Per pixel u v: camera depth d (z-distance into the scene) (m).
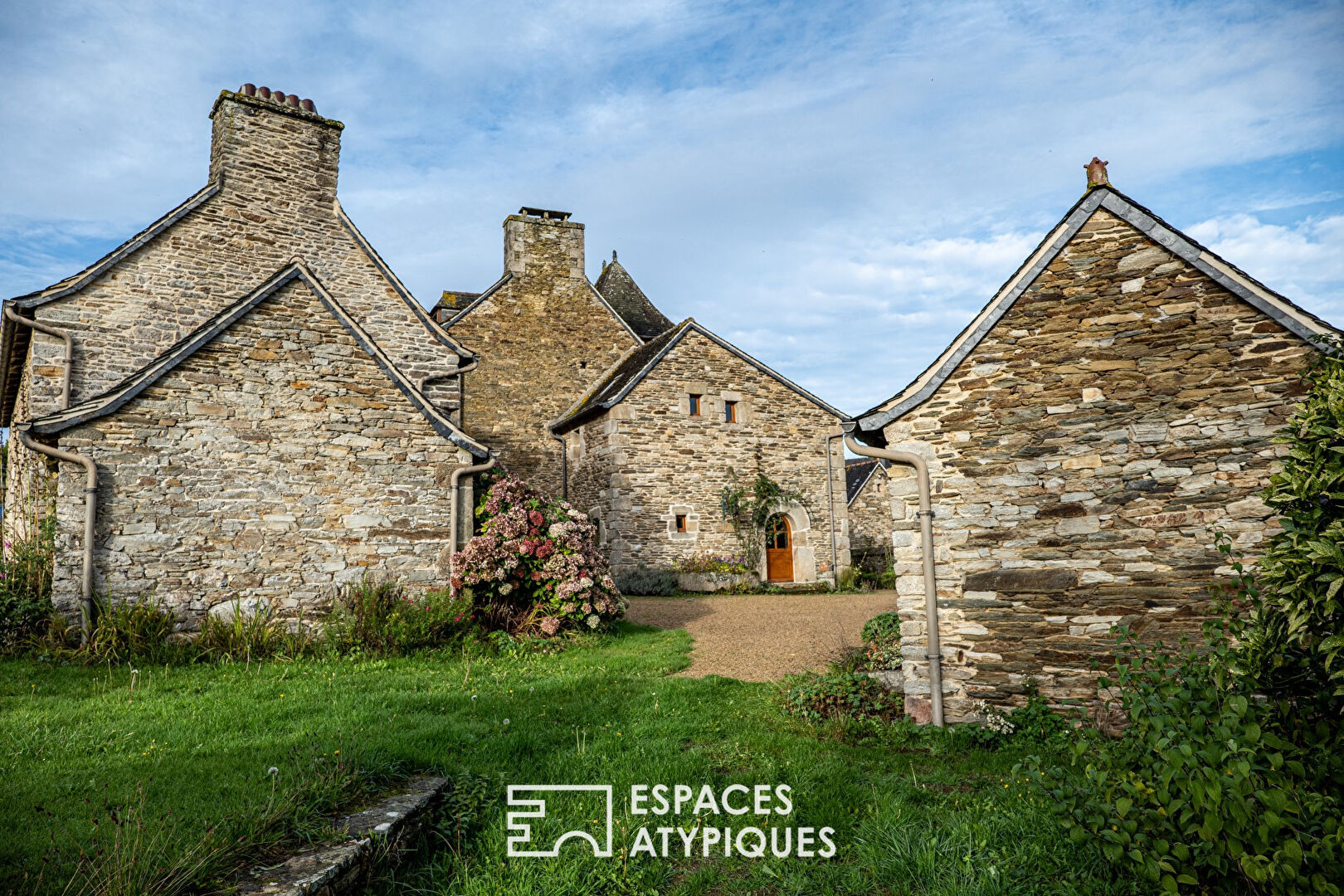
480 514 10.54
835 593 18.09
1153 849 3.29
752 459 19.08
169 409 8.71
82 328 11.21
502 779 4.72
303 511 9.28
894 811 4.48
